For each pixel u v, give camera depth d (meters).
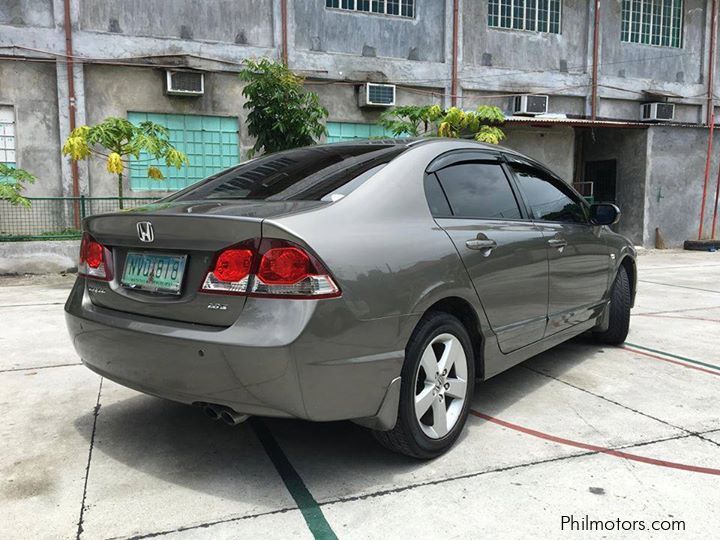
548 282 3.67
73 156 8.52
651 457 2.90
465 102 13.32
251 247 2.35
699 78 15.77
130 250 2.80
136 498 2.53
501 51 13.63
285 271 2.29
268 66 9.89
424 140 3.30
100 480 2.69
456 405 3.00
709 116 15.92
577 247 4.04
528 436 3.15
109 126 8.55
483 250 3.08
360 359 2.42
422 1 12.79
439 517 2.38
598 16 14.40
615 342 5.00
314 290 2.29
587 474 2.73
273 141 10.02
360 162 3.03
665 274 10.16
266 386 2.29
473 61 13.37
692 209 14.99
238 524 2.33
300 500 2.51
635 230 14.69
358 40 12.34
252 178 3.24
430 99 13.02
